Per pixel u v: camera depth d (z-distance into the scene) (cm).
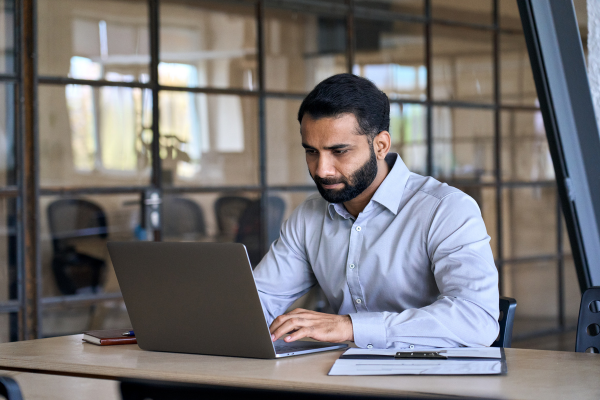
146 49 342
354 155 160
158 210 344
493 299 151
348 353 137
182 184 352
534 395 106
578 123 243
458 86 434
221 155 362
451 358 130
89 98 327
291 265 190
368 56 403
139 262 146
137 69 339
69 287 322
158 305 146
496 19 447
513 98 455
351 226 179
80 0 324
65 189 321
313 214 188
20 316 310
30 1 310
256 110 372
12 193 308
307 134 160
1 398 123
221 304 138
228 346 140
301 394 116
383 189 173
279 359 136
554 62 241
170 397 131
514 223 454
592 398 104
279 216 380
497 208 447
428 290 171
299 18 384
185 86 352
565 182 243
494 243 446
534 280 461
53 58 318
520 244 457
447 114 429
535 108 464
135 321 151
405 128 412
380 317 145
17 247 309
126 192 337
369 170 163
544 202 467
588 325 156
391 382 114
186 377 126
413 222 170
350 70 397
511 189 454
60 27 319
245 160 370
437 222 166
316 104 158
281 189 381
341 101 157
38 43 314
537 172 465
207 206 358
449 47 431
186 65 352
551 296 468
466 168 436
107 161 332
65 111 321
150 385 132
